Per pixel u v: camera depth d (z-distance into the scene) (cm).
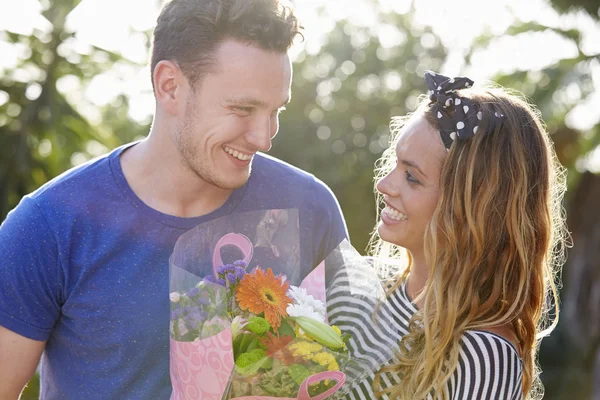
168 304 204
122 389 205
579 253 948
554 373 1072
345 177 1434
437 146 196
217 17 190
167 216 205
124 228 204
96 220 203
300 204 224
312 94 1517
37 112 706
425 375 184
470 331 186
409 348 197
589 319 930
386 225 205
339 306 189
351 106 1502
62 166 769
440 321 189
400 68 1538
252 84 190
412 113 212
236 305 177
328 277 193
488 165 193
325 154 1433
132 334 203
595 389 811
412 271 207
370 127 1483
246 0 191
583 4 844
